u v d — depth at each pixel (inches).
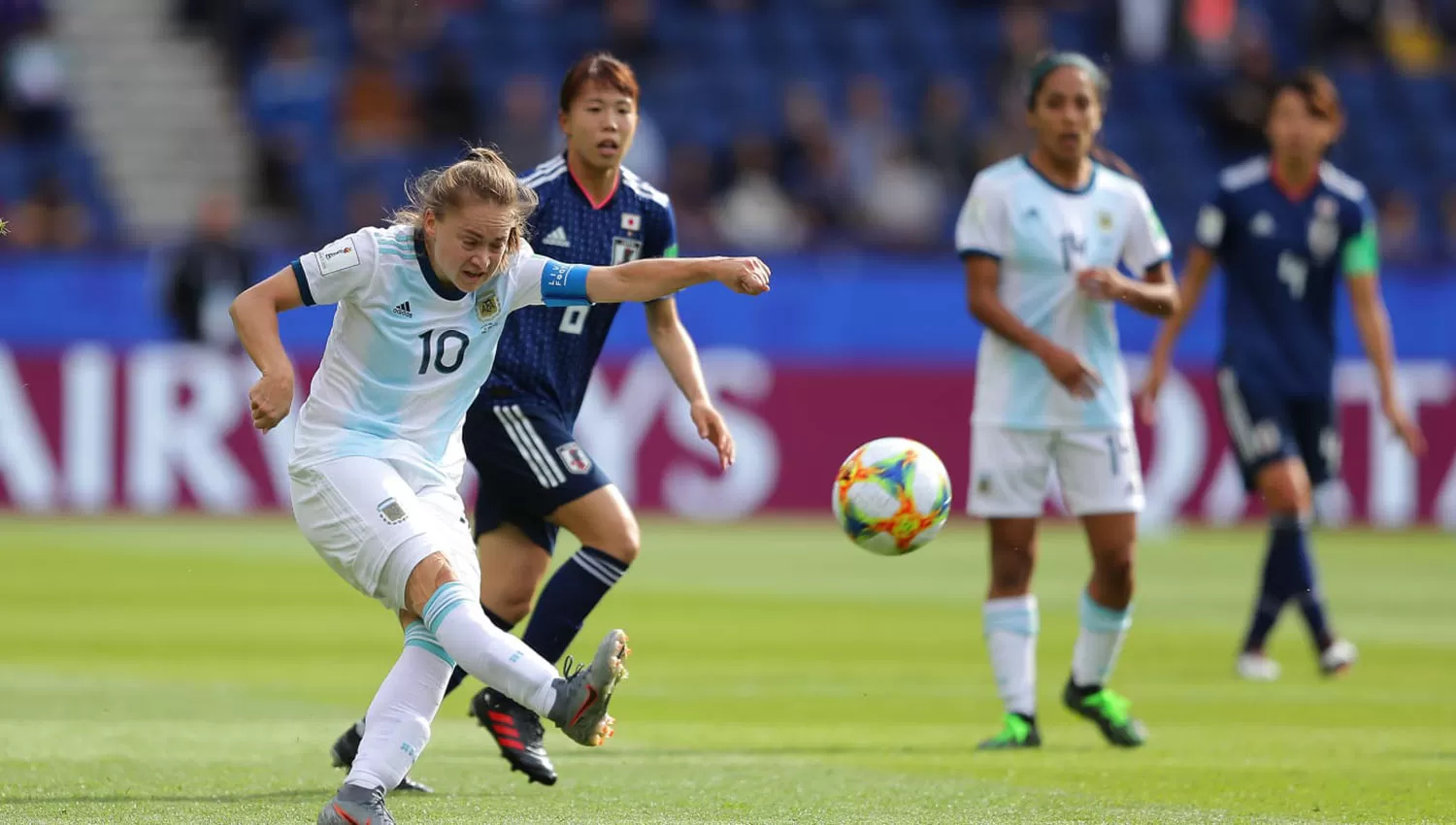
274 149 2834.6
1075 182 964.0
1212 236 1280.8
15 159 2913.4
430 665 634.8
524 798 741.3
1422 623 1599.4
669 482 2404.0
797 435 2443.4
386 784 623.5
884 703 1093.8
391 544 626.5
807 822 685.9
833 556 2087.8
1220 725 1018.7
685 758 865.5
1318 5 3331.7
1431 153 3218.5
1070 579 1892.2
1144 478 2438.5
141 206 3041.3
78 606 1569.9
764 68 3159.5
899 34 3248.0
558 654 803.4
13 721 954.7
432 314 650.2
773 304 2448.3
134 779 768.3
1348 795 767.7
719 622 1523.1
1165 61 3243.1
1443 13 3425.2
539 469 800.9
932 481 763.4
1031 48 3127.5
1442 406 2461.9
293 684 1131.9
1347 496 2450.8
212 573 1822.1
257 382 626.5
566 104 831.1
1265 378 1275.8
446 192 627.8
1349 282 1300.4
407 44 3016.7
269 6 3134.8
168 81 3159.5
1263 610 1261.1
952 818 698.8
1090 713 937.5
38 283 2326.5
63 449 2322.8
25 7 2977.4
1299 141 1269.7
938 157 2896.2
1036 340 931.3
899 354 2468.0
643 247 856.9
